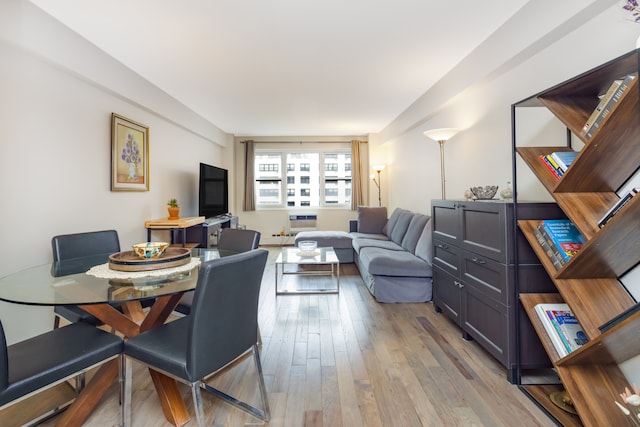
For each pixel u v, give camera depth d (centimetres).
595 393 135
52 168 234
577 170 136
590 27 177
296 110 465
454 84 308
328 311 295
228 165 650
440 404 161
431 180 408
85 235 222
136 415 155
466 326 227
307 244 385
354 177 671
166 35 243
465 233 228
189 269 174
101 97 284
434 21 225
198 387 126
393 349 220
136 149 337
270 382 182
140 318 182
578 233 155
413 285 318
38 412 159
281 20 222
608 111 121
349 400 165
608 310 136
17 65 206
